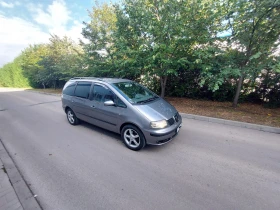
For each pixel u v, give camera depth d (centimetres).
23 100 1133
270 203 194
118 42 682
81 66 1102
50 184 241
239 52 541
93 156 317
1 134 453
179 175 252
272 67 427
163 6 538
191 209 189
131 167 277
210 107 641
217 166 271
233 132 412
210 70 536
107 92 375
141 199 207
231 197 205
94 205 200
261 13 428
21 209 198
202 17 523
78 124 510
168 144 355
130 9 608
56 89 1873
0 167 287
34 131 466
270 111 565
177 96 868
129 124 330
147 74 702
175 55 607
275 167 264
